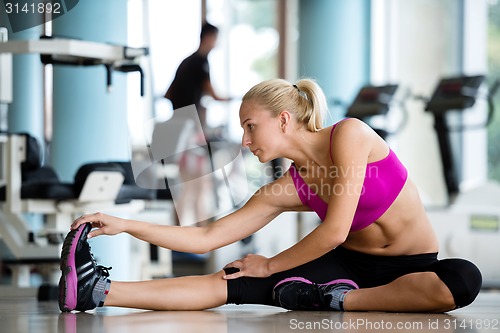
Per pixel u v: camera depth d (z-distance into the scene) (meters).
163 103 11.09
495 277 8.13
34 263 5.80
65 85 6.76
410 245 3.59
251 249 8.03
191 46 11.45
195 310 3.61
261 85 3.50
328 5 10.84
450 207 8.20
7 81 5.91
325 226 3.36
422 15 11.26
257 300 3.62
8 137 5.45
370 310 3.54
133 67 5.54
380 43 11.11
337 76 10.82
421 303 3.42
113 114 6.77
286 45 12.58
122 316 3.28
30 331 2.68
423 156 11.23
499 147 11.04
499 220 8.18
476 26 11.03
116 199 5.70
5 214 6.05
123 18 6.64
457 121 11.02
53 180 5.66
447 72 11.13
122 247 6.43
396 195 3.49
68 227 5.74
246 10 12.44
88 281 3.37
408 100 11.27
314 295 3.56
